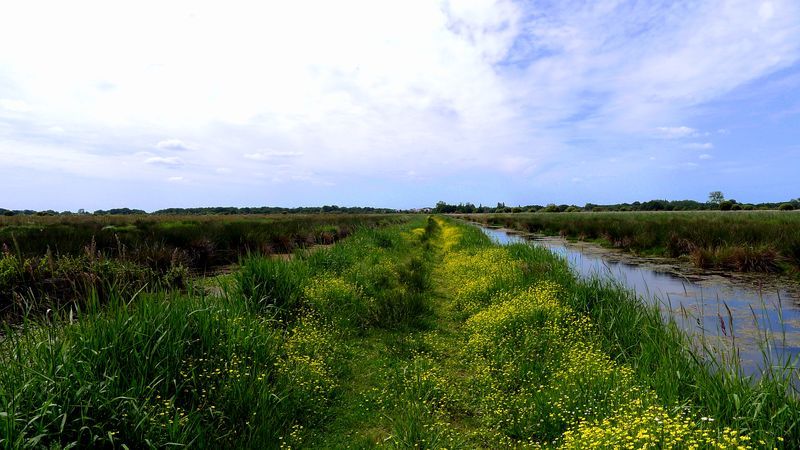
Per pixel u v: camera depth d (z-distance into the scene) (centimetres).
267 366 475
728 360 512
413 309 784
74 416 321
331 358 545
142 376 371
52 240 1195
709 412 359
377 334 697
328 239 2108
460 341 667
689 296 987
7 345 376
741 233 1599
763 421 333
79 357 366
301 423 423
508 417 427
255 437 369
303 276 825
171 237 1383
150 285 792
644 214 4075
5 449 270
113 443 303
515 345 585
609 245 2094
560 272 937
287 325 627
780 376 396
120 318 410
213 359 439
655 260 1588
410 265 1222
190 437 347
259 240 1539
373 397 480
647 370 468
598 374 454
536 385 482
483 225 4769
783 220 2091
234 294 647
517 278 914
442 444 375
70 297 697
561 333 604
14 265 745
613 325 622
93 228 1755
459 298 912
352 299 791
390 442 390
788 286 1086
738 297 970
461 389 503
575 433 354
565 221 3228
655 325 592
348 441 400
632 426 325
